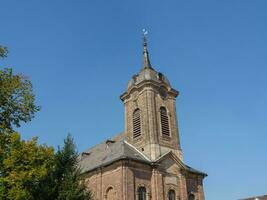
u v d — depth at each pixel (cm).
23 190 2759
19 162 2894
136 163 4647
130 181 4481
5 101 3036
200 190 5231
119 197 4397
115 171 4600
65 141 3372
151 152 4956
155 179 4712
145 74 5575
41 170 2917
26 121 3169
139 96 5475
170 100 5616
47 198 2956
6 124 3039
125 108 5641
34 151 2970
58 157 3219
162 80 5656
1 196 2702
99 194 4672
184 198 4912
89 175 4941
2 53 3086
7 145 2927
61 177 3142
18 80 3117
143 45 6056
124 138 5475
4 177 2778
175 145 5294
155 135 5116
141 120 5291
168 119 5447
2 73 3073
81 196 3070
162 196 4669
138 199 4494
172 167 5003
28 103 3159
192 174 5241
